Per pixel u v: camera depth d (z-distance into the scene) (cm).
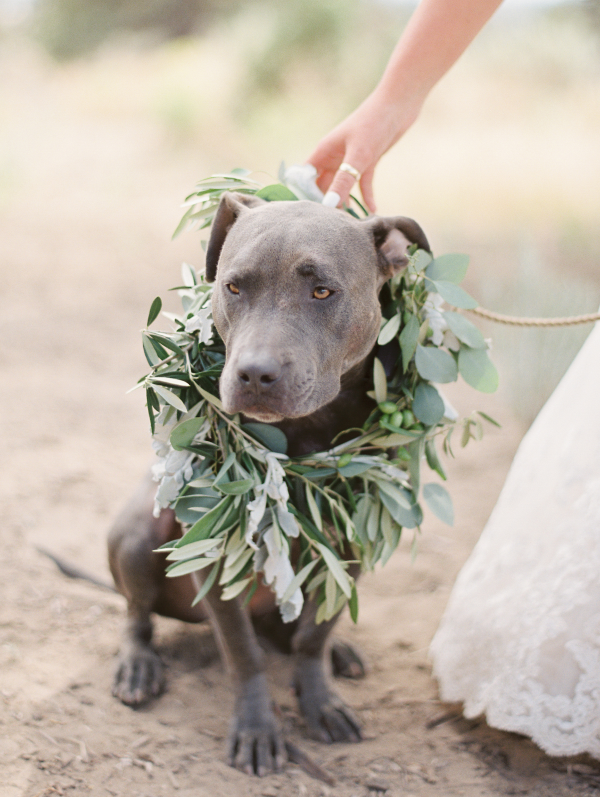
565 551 249
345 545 266
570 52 1961
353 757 262
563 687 239
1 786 237
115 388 602
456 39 280
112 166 1496
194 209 277
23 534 396
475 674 274
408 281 252
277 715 279
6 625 322
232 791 245
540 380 520
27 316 754
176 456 235
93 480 459
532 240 931
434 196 1220
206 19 2773
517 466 307
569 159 1418
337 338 227
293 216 228
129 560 293
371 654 321
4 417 533
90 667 302
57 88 2314
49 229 1105
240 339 216
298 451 258
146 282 896
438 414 245
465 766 257
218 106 1738
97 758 253
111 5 2875
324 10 1734
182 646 324
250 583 279
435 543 409
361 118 279
